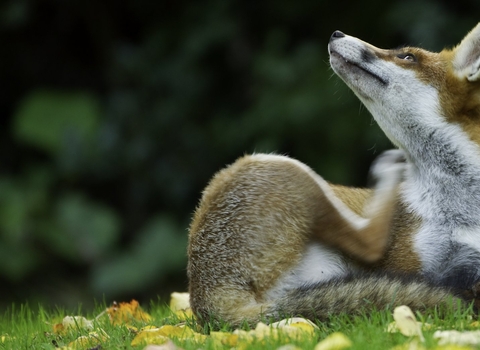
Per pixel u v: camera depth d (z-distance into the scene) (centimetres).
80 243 1598
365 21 1716
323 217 682
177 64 1723
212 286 673
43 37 1886
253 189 684
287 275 670
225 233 680
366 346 524
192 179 1712
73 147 1669
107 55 1867
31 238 1605
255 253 667
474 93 732
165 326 630
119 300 1533
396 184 735
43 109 1716
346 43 792
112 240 1612
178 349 548
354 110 1577
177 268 1534
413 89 754
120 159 1698
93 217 1622
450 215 710
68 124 1692
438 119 738
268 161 696
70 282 1622
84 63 1895
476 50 736
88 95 1773
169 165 1711
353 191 769
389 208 709
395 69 764
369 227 690
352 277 645
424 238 700
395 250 704
